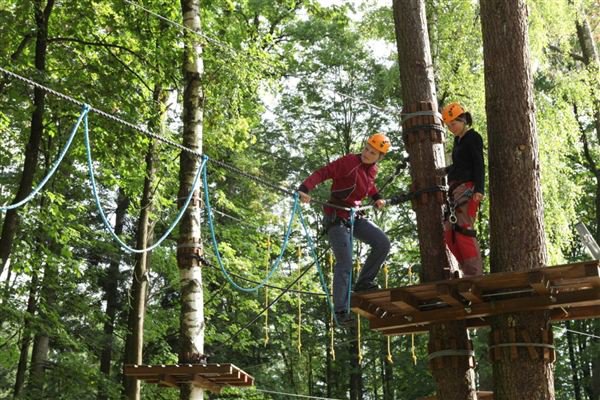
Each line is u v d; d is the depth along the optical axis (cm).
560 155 1759
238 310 2347
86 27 1561
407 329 951
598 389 2550
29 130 1627
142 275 1700
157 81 1584
